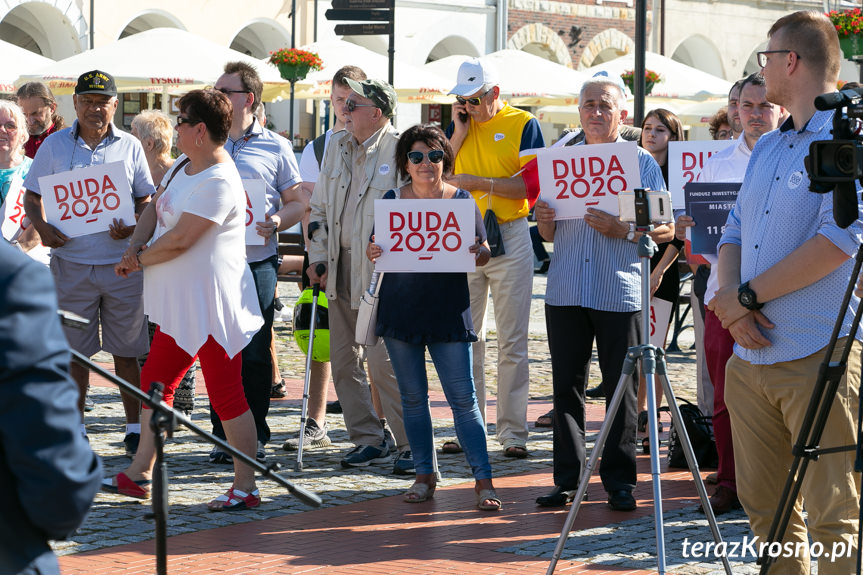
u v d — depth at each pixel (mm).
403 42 34406
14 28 31844
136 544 5930
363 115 7660
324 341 8422
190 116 6539
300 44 33594
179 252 6492
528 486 7449
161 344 6707
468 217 6684
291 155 8391
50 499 2354
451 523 6480
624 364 4852
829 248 4250
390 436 8711
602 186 6742
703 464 8078
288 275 13766
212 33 31969
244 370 8039
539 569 5559
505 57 22781
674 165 7996
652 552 5875
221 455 8023
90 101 8109
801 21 4504
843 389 4367
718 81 25312
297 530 6289
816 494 4426
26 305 2367
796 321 4426
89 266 7969
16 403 2320
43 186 7883
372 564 5641
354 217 7703
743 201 4723
